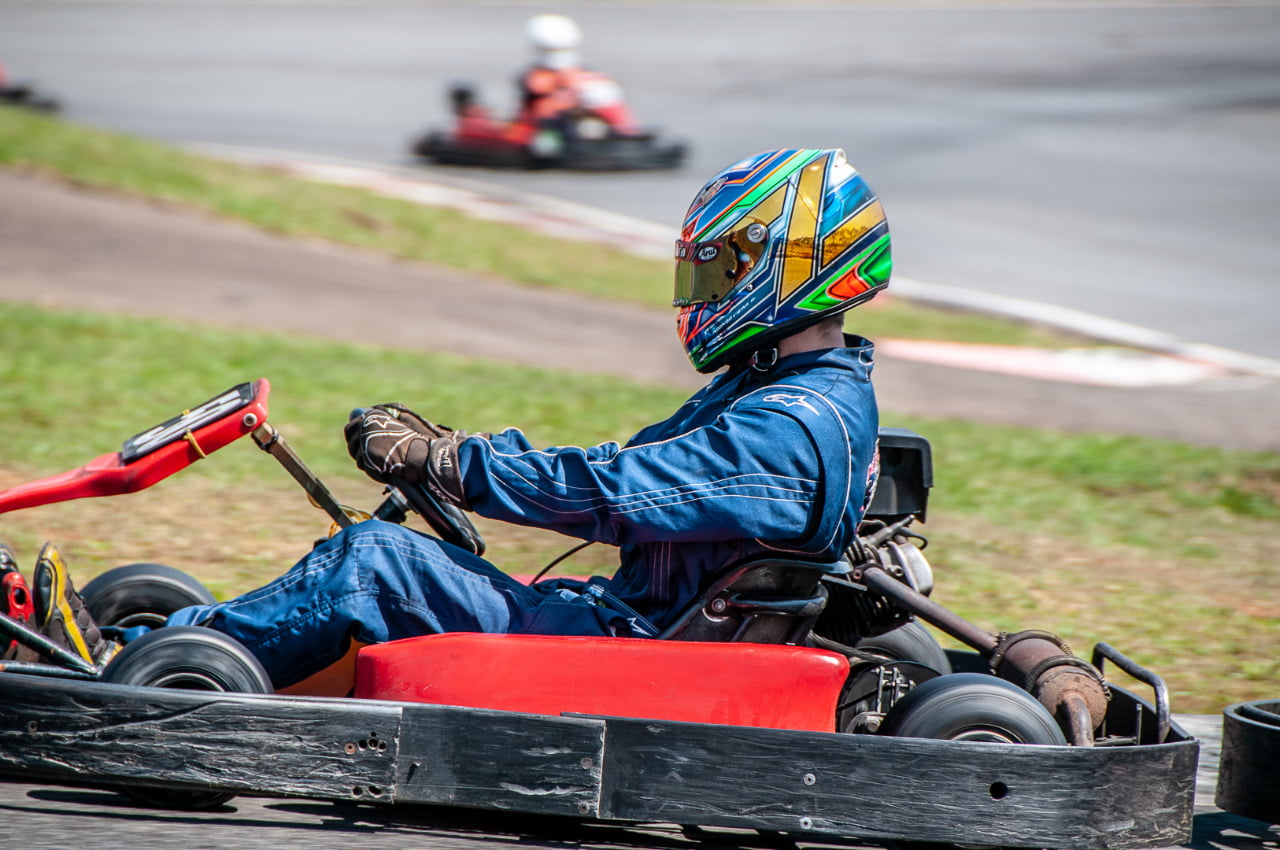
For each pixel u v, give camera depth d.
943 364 42.22
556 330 43.28
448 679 9.88
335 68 111.62
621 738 9.65
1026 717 10.10
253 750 9.51
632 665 9.93
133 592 12.22
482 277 49.91
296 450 25.08
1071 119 88.75
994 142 82.31
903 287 53.59
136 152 59.91
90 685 9.50
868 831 9.68
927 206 67.56
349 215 56.34
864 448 10.24
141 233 48.31
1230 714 11.04
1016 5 154.88
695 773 9.65
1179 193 70.94
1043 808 9.68
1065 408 37.22
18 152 55.50
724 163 75.19
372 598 10.23
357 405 28.95
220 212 53.06
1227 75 104.25
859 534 12.54
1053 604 19.30
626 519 9.91
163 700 9.45
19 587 10.54
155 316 38.34
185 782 9.48
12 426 24.92
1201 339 47.72
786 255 10.22
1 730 9.51
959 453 29.47
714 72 108.69
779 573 10.26
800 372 10.38
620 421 29.20
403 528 10.46
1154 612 19.23
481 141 70.88
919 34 130.88
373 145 79.50
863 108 92.88
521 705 9.91
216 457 24.42
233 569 18.12
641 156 70.62
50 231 46.50
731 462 9.88
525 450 10.31
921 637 12.95
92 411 26.53
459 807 10.06
